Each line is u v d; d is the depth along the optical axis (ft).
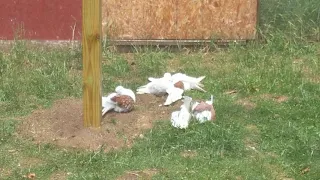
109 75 38.24
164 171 26.73
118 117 31.32
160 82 34.65
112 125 30.45
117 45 42.37
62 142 29.19
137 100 33.86
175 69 39.27
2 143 29.30
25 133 30.14
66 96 34.71
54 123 30.73
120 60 39.96
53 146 28.89
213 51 42.45
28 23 42.06
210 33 42.52
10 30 42.11
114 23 42.14
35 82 36.04
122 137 29.58
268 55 40.60
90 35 28.91
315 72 38.58
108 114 31.58
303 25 43.88
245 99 34.86
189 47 42.70
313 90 35.60
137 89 35.50
